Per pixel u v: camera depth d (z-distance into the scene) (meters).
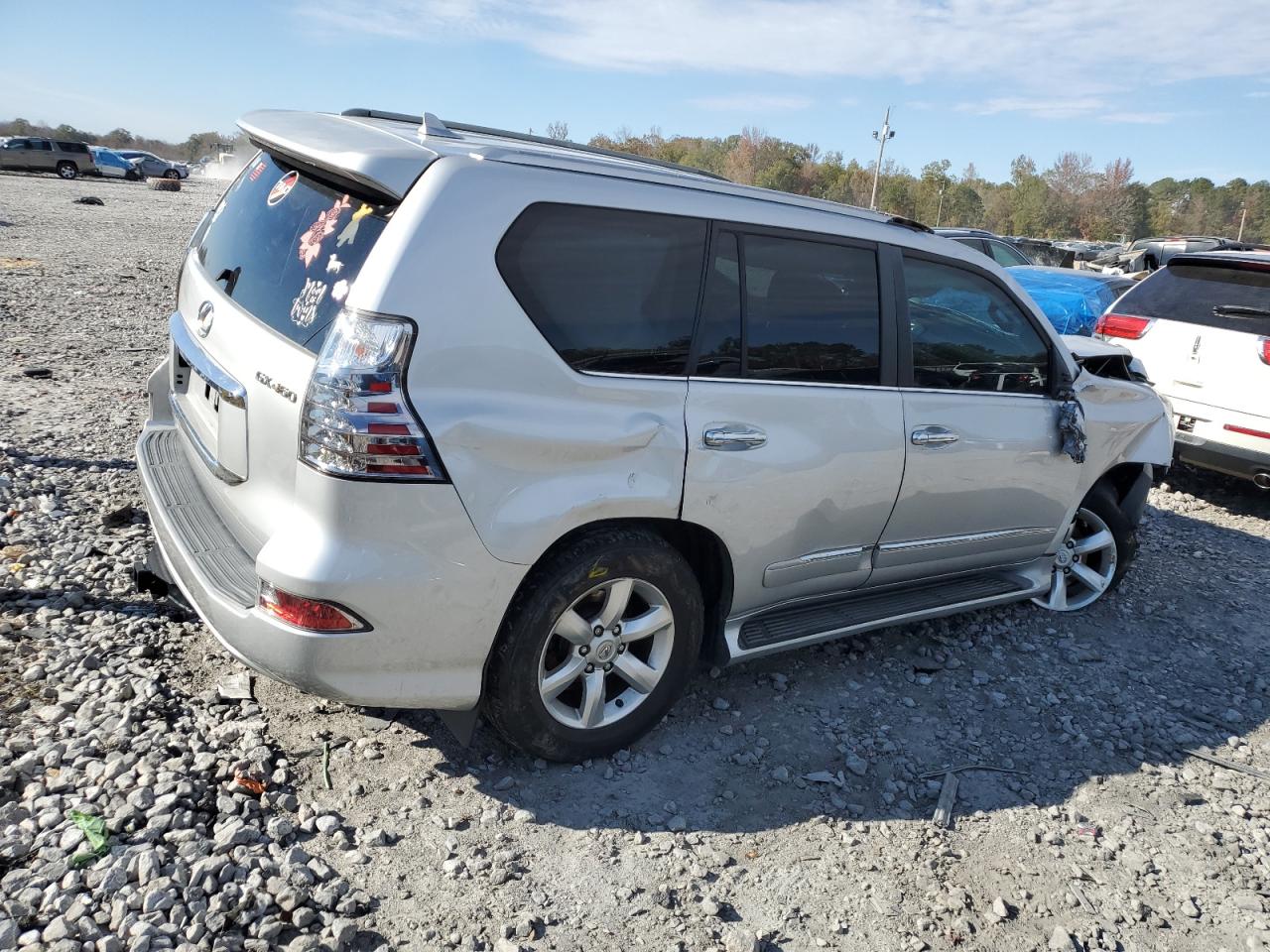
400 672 2.78
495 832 2.90
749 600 3.54
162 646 3.64
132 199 33.62
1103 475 5.11
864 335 3.66
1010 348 4.23
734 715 3.71
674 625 3.29
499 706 3.00
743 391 3.27
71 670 3.39
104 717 3.14
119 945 2.28
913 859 3.01
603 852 2.87
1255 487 8.13
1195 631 5.00
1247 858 3.19
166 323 10.34
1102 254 27.55
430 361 2.63
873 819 3.19
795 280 3.46
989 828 3.21
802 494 3.46
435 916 2.55
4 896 2.37
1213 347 7.06
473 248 2.71
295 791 2.96
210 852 2.62
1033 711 4.01
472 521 2.73
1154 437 5.01
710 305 3.21
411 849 2.78
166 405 3.94
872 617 3.94
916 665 4.25
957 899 2.84
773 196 3.53
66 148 46.19
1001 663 4.40
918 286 3.87
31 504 4.76
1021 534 4.48
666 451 3.07
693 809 3.13
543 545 2.86
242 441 2.87
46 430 6.00
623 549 3.05
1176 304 7.41
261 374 2.78
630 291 3.03
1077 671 4.41
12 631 3.58
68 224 20.88
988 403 4.09
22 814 2.65
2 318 9.54
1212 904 2.96
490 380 2.74
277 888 2.52
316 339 2.69
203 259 3.53
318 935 2.42
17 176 43.81
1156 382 7.38
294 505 2.67
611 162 3.29
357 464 2.56
